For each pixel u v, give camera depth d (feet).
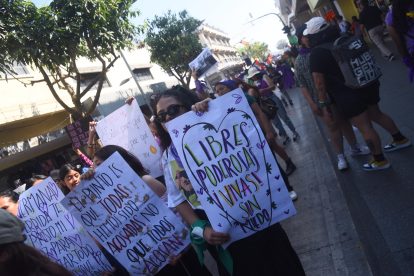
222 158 7.06
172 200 7.58
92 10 28.68
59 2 28.09
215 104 7.07
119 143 13.88
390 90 23.50
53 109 42.42
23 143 41.93
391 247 9.61
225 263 7.16
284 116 25.93
